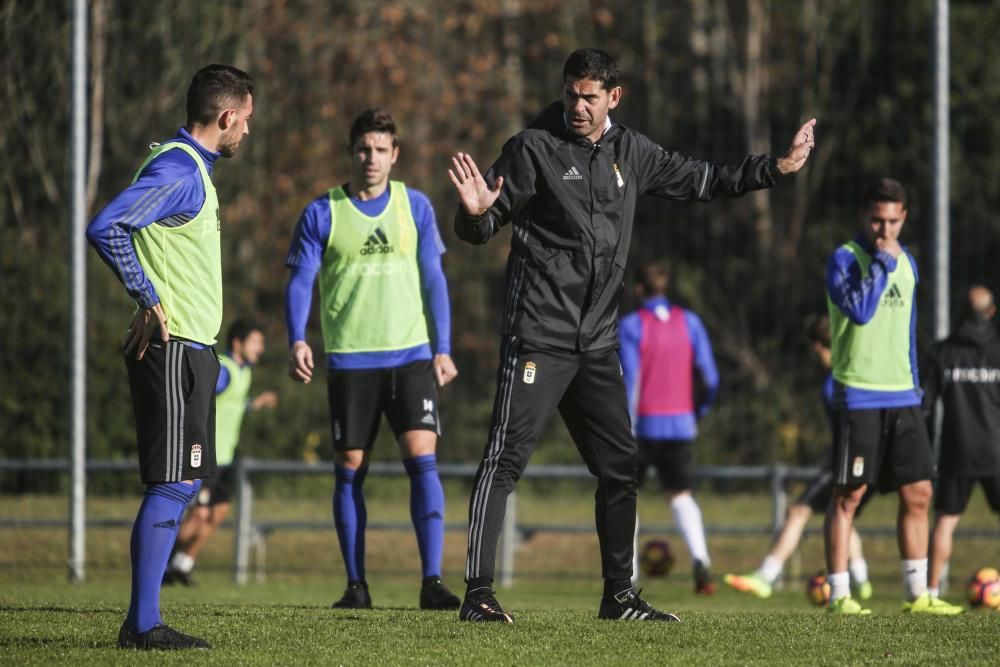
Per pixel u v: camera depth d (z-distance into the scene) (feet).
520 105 220.64
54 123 158.81
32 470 144.97
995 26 177.99
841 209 193.47
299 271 83.46
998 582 98.22
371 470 132.87
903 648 54.19
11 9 155.84
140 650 51.72
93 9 172.86
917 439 80.89
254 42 210.18
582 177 62.08
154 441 53.16
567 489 169.48
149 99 188.44
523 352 62.34
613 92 62.59
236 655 50.52
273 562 143.74
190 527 121.39
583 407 63.87
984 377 103.81
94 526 132.77
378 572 140.56
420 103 217.15
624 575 65.05
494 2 221.87
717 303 193.67
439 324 84.94
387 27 220.02
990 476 103.30
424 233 85.15
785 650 53.06
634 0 218.59
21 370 151.53
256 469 134.41
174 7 193.98
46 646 52.80
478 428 179.22
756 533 128.88
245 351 126.00
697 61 225.35
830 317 81.20
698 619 64.13
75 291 126.93
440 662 49.32
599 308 62.95
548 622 61.41
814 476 126.11
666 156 65.26
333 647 52.65
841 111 194.70
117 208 50.98
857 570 112.78
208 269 54.34
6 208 158.20
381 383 83.35
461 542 147.13
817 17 203.82
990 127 172.24
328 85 214.48
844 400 80.33
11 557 136.05
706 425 173.99
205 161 54.80
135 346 53.31
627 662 49.70
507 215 61.77
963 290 158.51
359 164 83.20
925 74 189.67
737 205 200.03
